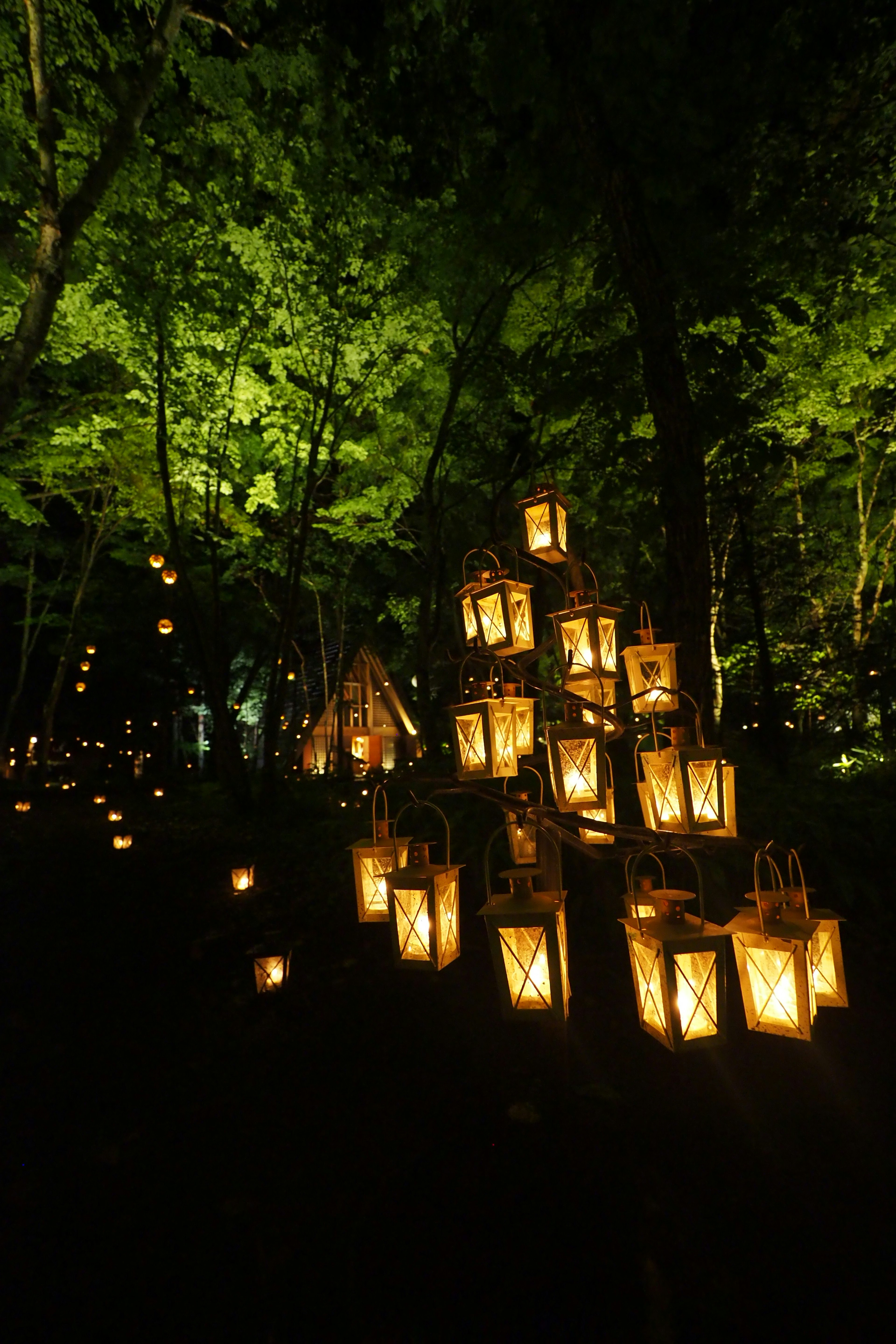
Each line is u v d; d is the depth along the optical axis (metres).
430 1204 2.51
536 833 2.78
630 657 2.69
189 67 9.56
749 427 4.91
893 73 5.38
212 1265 2.30
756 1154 2.67
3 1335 2.05
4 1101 3.33
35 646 28.72
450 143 8.38
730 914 4.36
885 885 4.97
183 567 12.88
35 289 7.66
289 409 13.96
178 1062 3.67
